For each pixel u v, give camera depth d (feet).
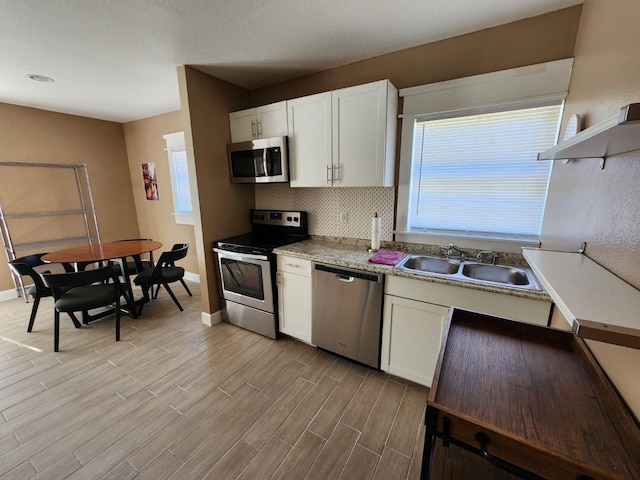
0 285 11.51
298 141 7.80
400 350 6.41
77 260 8.97
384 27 6.00
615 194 3.04
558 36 5.43
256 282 8.38
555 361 3.17
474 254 6.81
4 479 4.48
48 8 5.10
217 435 5.25
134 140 14.30
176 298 11.57
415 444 5.06
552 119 5.72
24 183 11.79
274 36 6.30
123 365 7.32
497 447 2.35
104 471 4.60
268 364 7.33
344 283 6.80
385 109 6.45
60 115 12.46
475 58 6.24
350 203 8.35
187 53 7.04
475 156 6.54
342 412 5.76
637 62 2.85
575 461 2.06
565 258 3.69
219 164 8.98
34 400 6.12
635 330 1.83
